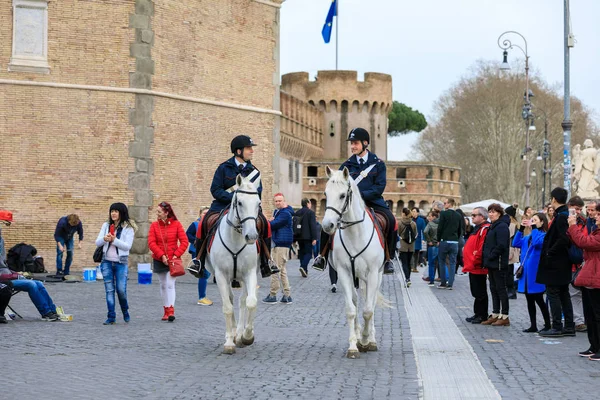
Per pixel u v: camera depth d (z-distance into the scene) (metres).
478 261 17.81
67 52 31.77
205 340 14.70
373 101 94.81
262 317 18.41
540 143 94.81
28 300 21.20
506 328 17.09
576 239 13.00
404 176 94.50
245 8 37.03
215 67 35.78
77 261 31.70
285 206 21.39
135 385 10.55
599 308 12.97
